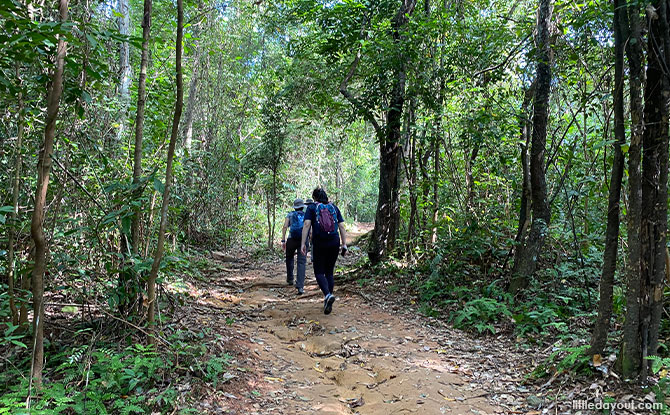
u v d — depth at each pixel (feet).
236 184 45.83
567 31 19.57
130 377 10.16
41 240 8.86
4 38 8.30
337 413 10.43
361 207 100.78
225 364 12.08
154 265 11.28
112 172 15.55
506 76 23.00
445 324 17.20
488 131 20.59
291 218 24.07
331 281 18.94
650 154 9.70
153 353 10.59
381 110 25.63
